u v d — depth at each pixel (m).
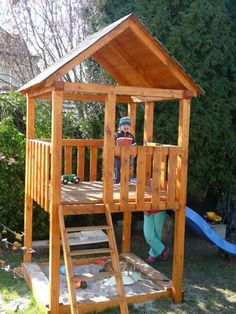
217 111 6.34
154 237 5.26
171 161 4.14
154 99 4.70
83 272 4.82
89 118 6.64
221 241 5.14
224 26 6.43
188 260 5.67
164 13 6.19
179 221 4.21
